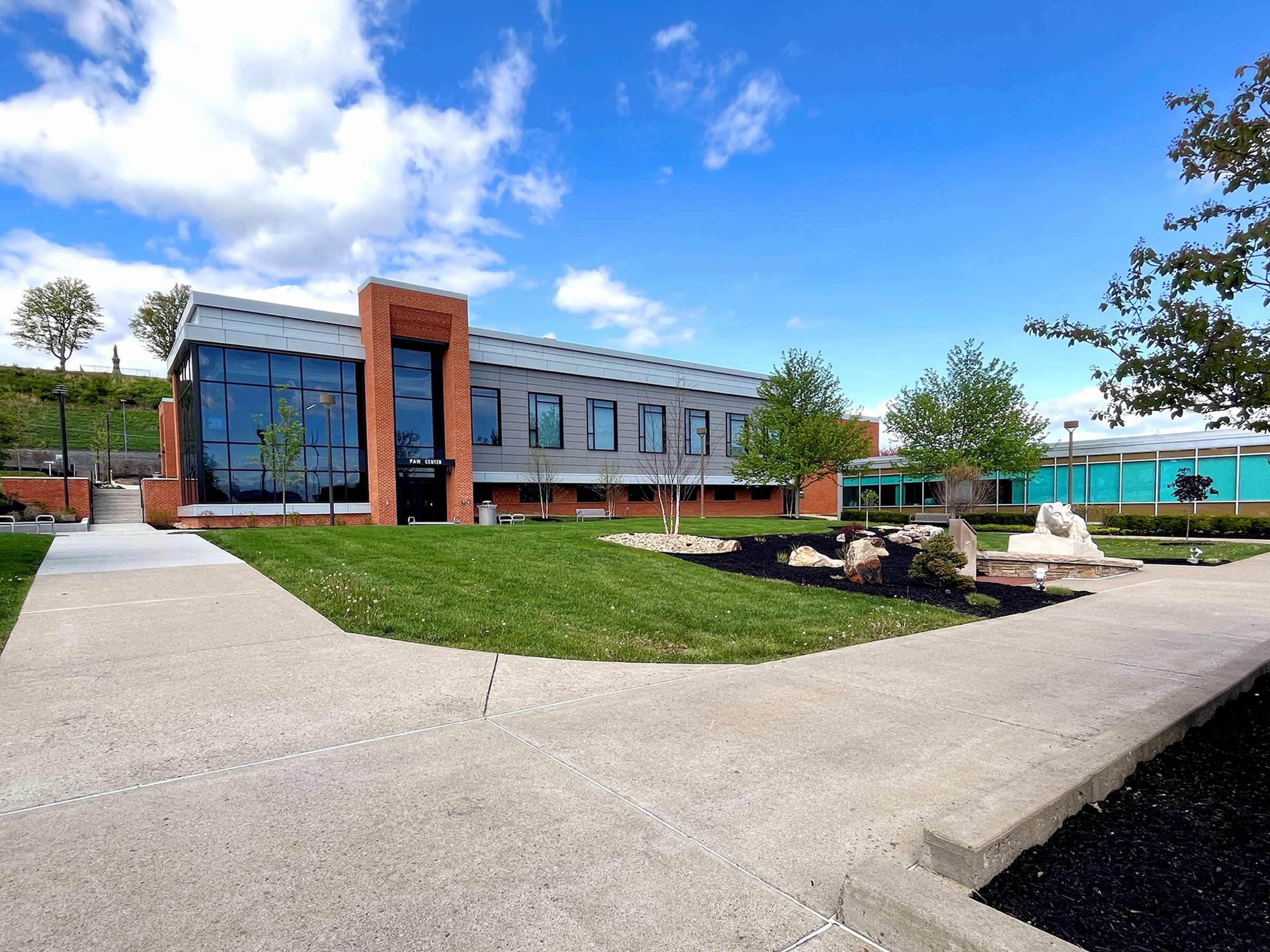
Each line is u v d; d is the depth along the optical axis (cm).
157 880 265
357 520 2455
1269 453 2869
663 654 676
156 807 329
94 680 539
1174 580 1286
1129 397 448
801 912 250
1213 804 324
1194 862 273
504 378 2947
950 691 528
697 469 3619
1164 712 419
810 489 4500
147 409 6275
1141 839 292
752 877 271
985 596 1031
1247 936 227
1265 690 513
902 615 891
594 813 323
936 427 3195
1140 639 734
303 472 2359
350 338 2467
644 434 3459
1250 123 352
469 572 1054
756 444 3347
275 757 392
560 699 507
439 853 286
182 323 2270
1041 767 333
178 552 1321
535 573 1073
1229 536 2692
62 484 2736
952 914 226
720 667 610
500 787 352
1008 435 3027
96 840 296
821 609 917
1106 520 2995
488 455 2878
